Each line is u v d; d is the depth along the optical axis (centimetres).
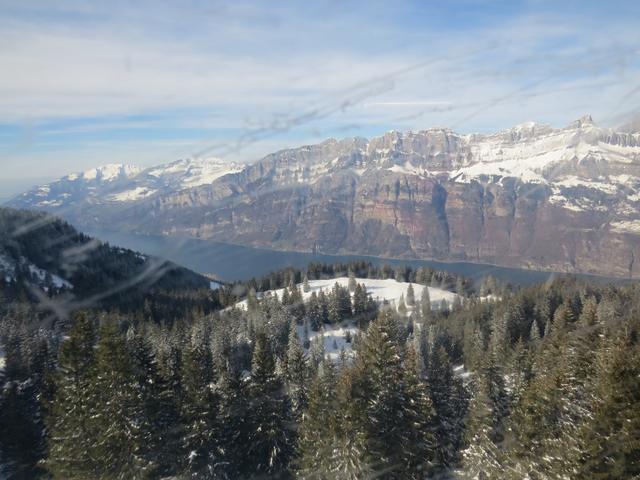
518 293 11331
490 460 3284
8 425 4297
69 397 3259
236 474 3722
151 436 3291
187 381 3675
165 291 15225
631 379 2581
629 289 10138
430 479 3500
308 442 3262
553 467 2727
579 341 4069
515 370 4684
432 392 4050
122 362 3231
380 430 3142
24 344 6309
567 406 2997
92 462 3161
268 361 3906
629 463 2462
